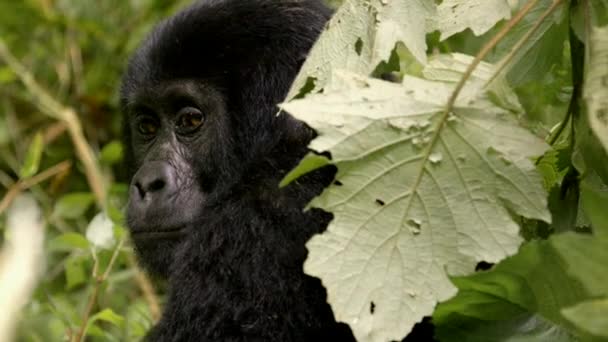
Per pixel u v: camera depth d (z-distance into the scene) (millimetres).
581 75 4922
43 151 11797
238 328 5559
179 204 6387
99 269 7297
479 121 4418
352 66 5008
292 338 5449
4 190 12055
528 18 5160
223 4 6500
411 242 4305
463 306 4461
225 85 6398
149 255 6496
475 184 4352
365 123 4344
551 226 5051
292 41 6363
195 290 5805
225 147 6344
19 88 12602
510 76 5117
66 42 12609
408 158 4367
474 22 5016
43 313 7812
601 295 3281
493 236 4270
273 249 5672
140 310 7938
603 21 4664
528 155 4348
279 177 5977
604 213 3203
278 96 6227
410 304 4215
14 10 12625
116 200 9000
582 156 4766
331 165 5789
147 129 6945
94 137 12258
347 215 4285
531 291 4277
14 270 2756
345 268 4219
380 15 4969
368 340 4129
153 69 6633
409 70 7484
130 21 12445
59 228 9336
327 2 7160
